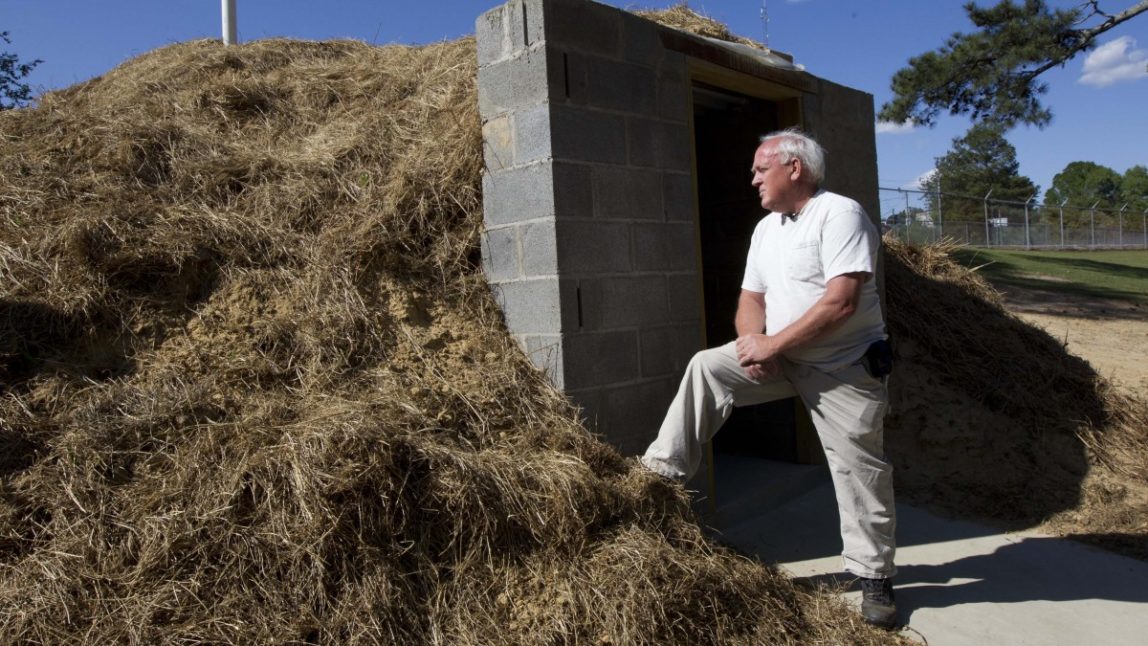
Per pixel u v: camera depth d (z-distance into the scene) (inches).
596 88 144.8
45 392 121.8
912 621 129.0
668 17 210.7
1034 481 194.7
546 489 119.9
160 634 95.3
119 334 133.1
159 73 226.1
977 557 156.0
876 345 120.8
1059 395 233.3
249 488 109.3
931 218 1084.5
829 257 116.9
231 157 176.2
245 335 136.2
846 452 123.1
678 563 116.7
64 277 136.6
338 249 148.8
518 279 145.3
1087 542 162.7
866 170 219.9
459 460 118.1
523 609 108.8
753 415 207.2
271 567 103.0
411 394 130.8
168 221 150.4
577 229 140.3
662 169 157.4
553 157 136.6
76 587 98.8
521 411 135.6
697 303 163.6
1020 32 590.6
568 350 137.7
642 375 150.9
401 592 105.9
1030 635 124.4
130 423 117.4
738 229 207.5
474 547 113.0
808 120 197.2
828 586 136.3
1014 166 2465.6
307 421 118.7
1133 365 294.2
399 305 144.9
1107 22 578.2
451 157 160.2
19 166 165.9
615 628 105.8
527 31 140.0
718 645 111.8
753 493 174.1
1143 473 197.3
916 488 194.4
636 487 127.6
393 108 193.3
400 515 111.7
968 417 219.9
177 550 102.9
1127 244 1441.9
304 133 195.3
